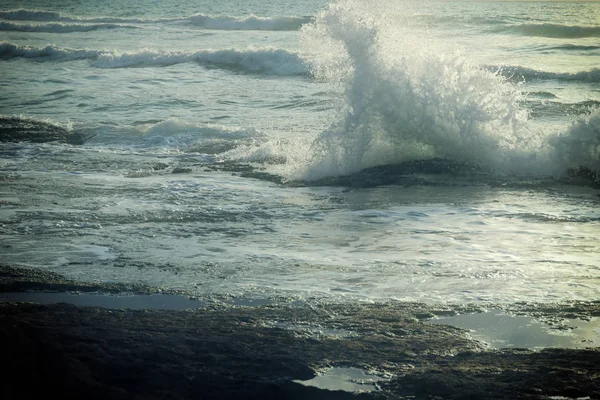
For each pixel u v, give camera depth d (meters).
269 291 6.77
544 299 6.51
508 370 4.78
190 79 28.86
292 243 8.61
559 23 49.94
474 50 37.44
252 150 15.09
